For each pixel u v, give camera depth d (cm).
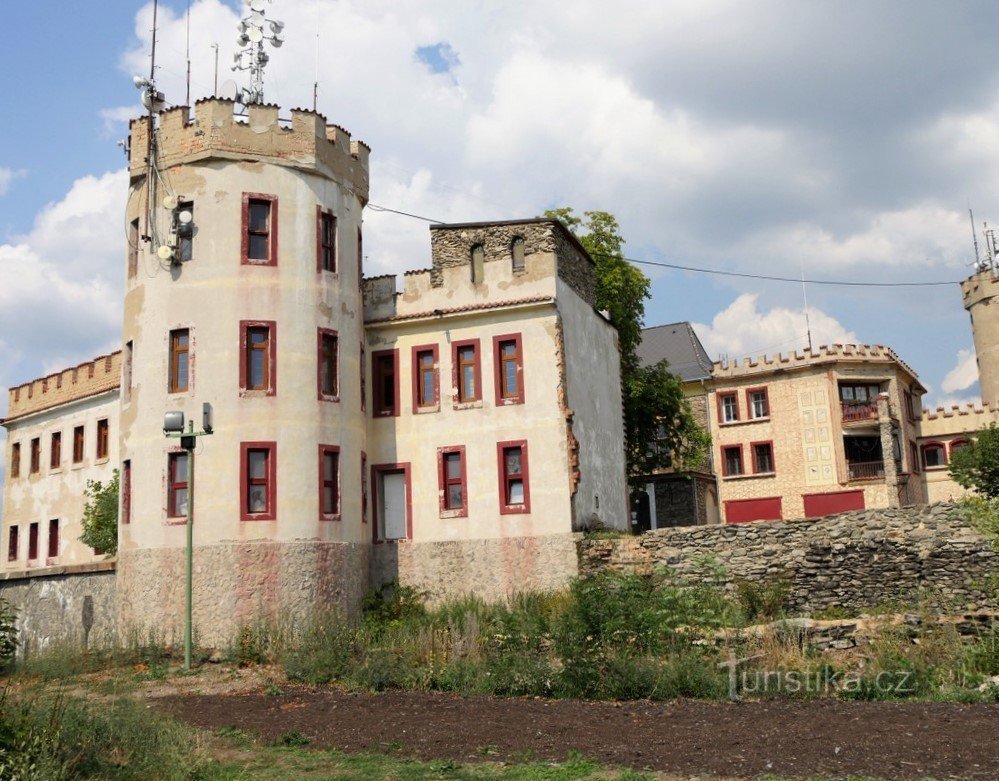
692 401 5503
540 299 2764
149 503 2558
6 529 4206
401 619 2506
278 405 2581
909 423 5438
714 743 1291
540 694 1758
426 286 2912
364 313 2955
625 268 3712
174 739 1286
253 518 2506
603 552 2591
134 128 2791
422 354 2892
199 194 2666
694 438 4006
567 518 2642
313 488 2581
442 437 2805
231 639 2391
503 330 2808
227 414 2550
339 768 1248
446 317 2845
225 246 2634
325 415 2655
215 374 2570
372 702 1730
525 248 2839
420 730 1469
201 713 1667
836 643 1984
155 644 2350
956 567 2259
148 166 2736
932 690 1638
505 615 2192
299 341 2642
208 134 2672
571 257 2995
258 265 2641
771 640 1941
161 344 2622
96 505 3269
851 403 5169
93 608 2792
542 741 1362
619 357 3388
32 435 4144
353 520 2683
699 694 1664
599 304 3600
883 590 2317
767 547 2439
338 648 2100
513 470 2741
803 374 5253
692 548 2508
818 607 2359
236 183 2666
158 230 2691
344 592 2595
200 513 2506
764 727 1368
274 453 2552
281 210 2694
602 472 2988
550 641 2006
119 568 2623
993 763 1127
